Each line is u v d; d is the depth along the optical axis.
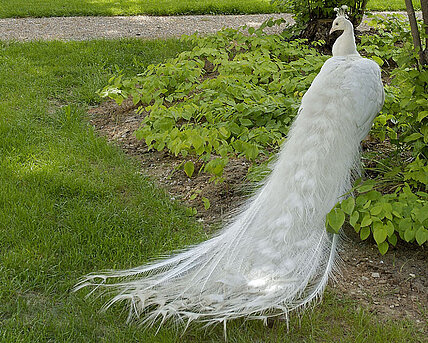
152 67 7.06
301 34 9.16
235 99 6.15
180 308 3.37
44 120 6.71
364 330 3.51
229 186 5.26
